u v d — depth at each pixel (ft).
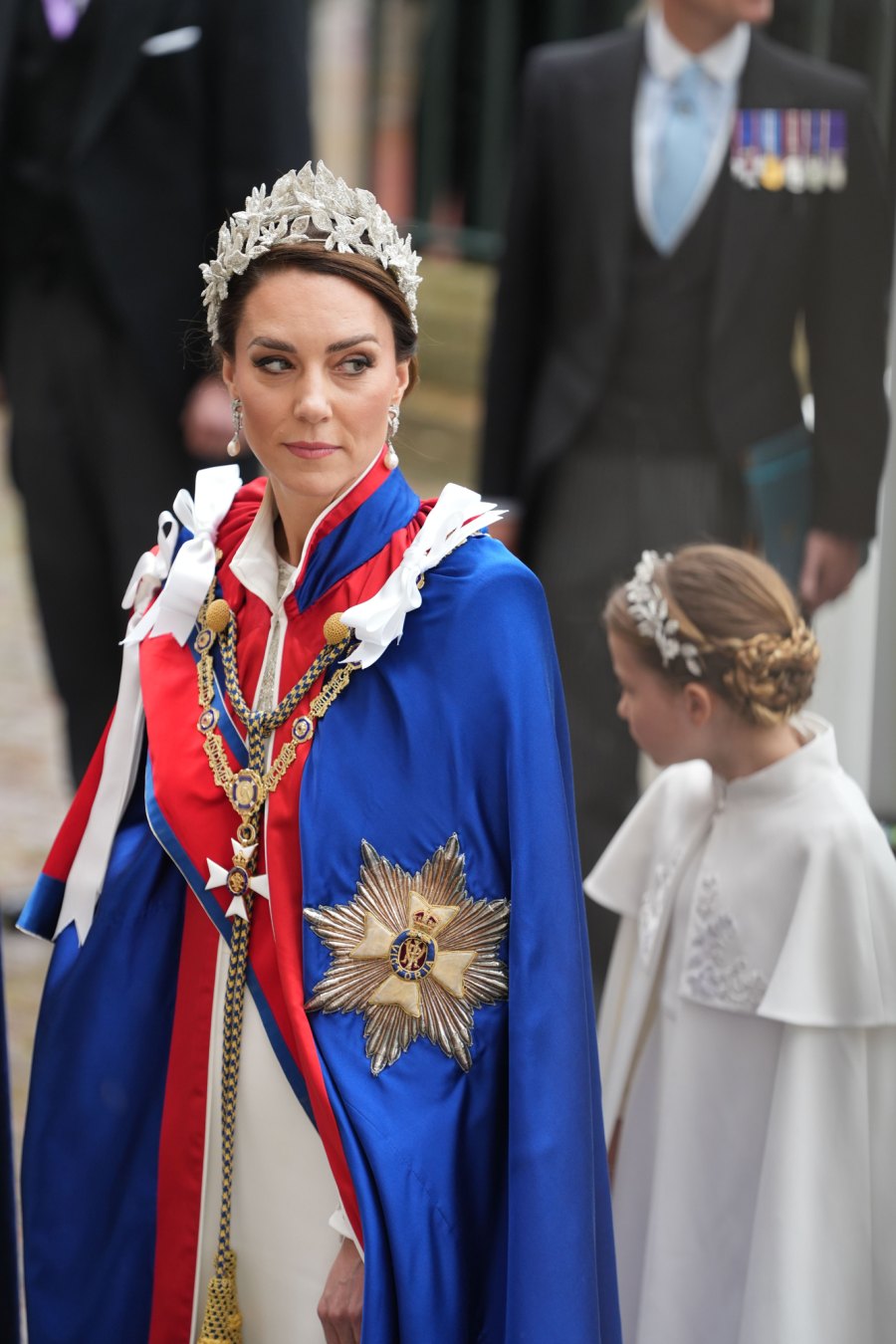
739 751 20.29
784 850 19.74
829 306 30.58
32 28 34.35
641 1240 21.35
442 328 67.21
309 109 35.14
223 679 17.43
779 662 19.83
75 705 37.09
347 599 16.79
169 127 34.40
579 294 31.71
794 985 19.04
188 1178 17.57
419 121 68.64
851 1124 19.02
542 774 16.25
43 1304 18.28
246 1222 17.19
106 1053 17.94
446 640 16.46
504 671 16.30
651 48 31.17
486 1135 16.53
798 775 19.98
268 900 16.74
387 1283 15.83
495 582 16.47
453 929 16.42
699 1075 20.21
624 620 20.74
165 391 34.94
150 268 34.60
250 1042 17.03
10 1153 20.30
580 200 31.45
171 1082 17.63
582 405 31.50
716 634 19.89
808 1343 18.54
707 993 20.17
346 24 70.49
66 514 35.96
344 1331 16.25
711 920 20.25
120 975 17.93
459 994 16.42
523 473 32.78
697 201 30.71
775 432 30.76
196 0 34.01
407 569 16.46
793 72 30.78
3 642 51.49
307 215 15.93
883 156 30.86
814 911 19.27
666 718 20.63
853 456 30.40
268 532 17.58
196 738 17.22
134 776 18.17
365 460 16.49
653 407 31.19
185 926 17.65
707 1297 19.94
